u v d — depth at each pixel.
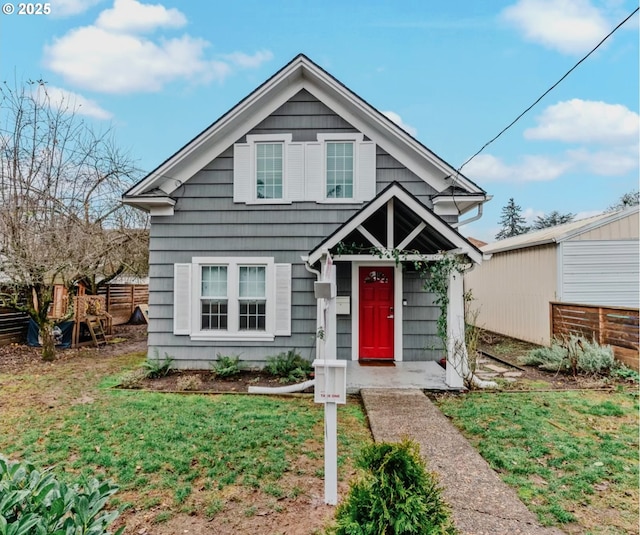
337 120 8.07
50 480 2.20
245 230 8.10
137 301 17.09
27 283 8.96
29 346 10.77
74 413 5.36
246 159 8.11
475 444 4.40
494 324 13.72
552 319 9.90
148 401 5.93
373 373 7.28
